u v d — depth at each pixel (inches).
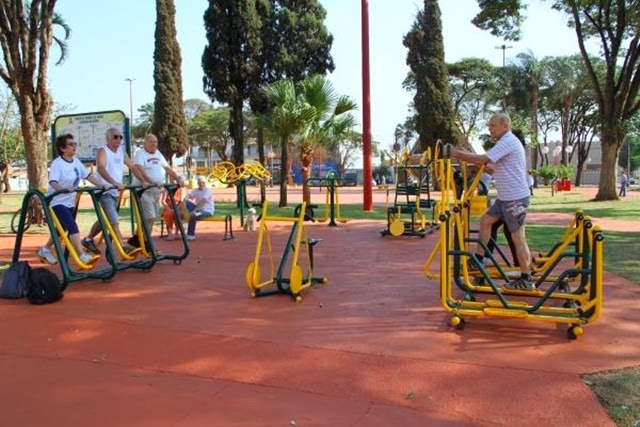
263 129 807.1
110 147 314.8
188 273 313.3
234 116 1102.4
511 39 944.3
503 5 897.5
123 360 179.5
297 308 237.3
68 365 175.6
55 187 281.0
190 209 465.1
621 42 930.1
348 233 512.7
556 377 161.6
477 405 145.7
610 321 214.7
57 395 153.2
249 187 2001.7
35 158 542.0
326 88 721.0
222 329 208.4
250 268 253.3
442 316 222.7
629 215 693.3
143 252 330.3
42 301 243.0
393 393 153.3
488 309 205.0
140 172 332.2
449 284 217.5
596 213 725.3
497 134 229.1
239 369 171.0
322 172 2519.7
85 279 281.4
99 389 157.2
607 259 346.6
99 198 293.7
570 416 139.3
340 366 172.2
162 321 219.0
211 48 1066.1
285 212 763.4
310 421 137.3
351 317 222.7
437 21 1343.5
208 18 1059.9
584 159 2304.4
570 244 261.9
